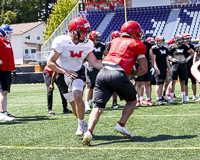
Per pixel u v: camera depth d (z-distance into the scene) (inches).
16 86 1257.4
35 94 797.2
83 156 192.5
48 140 242.1
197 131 260.5
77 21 232.1
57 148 215.2
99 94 227.3
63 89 260.4
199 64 374.9
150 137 242.8
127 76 236.4
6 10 4232.3
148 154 193.2
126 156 189.8
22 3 4266.7
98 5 1792.6
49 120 347.9
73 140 240.2
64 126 305.3
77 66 249.1
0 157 194.4
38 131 281.3
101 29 1683.1
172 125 292.2
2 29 343.6
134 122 315.3
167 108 427.2
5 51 345.1
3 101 351.9
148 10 1717.5
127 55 227.9
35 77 1491.1
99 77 229.1
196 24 1544.0
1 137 257.0
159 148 207.5
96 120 223.3
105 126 297.4
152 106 461.7
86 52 244.8
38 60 1700.3
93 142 231.8
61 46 235.0
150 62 469.7
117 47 231.8
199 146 210.2
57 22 3041.3
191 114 359.9
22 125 316.8
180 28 1545.3
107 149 208.5
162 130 269.4
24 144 229.6
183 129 271.1
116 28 1664.6
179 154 191.6
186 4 1656.0
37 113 416.8
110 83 223.8
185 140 228.8
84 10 1804.9
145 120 326.0
